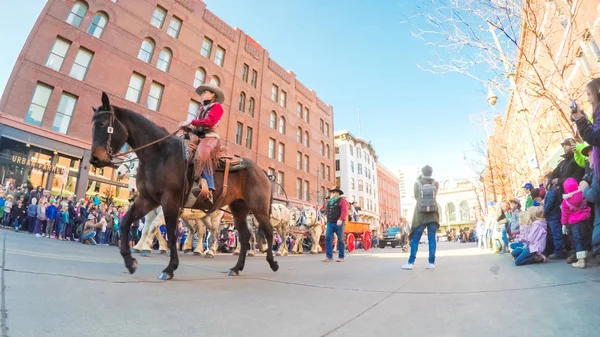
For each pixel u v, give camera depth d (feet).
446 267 19.04
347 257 33.37
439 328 6.72
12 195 42.70
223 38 91.40
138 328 6.37
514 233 26.50
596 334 5.73
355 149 177.68
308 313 8.09
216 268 18.26
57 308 7.13
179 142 13.79
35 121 53.57
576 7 22.80
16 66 52.26
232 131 88.99
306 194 118.32
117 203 62.28
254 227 40.37
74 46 59.11
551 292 9.49
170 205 12.69
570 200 14.93
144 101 68.69
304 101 126.72
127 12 68.03
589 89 11.68
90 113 59.57
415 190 19.98
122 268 14.32
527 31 21.24
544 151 44.24
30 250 17.03
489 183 79.05
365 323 7.21
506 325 6.65
